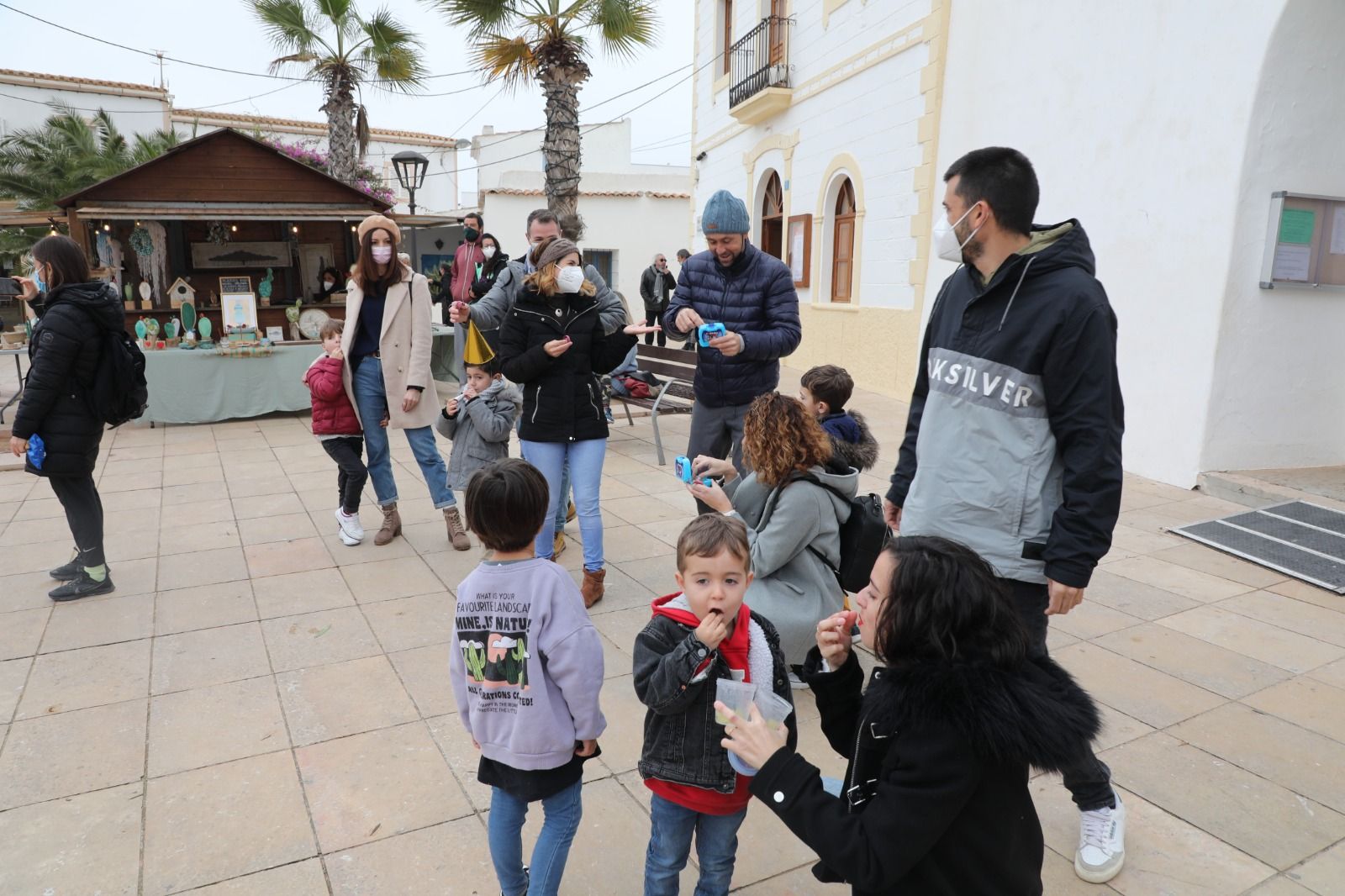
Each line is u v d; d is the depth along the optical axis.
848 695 1.77
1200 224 5.82
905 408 9.27
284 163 9.30
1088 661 3.61
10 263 20.22
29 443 3.94
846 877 1.43
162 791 2.70
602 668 2.01
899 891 1.45
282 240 10.05
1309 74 5.46
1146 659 3.63
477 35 9.64
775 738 1.54
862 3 10.00
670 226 23.16
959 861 1.41
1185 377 6.02
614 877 2.35
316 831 2.52
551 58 9.38
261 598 4.24
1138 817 2.61
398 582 4.47
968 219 2.16
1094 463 2.04
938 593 1.40
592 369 4.04
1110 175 6.49
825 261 11.43
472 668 2.00
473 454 4.65
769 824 2.60
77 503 4.12
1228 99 5.57
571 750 2.00
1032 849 1.48
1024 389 2.13
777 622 2.91
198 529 5.33
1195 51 5.75
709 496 2.94
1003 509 2.18
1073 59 6.77
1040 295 2.11
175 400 8.38
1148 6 6.07
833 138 10.92
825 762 2.90
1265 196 5.63
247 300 8.88
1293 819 2.60
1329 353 6.13
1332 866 2.39
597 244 22.73
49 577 4.50
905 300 9.56
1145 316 6.29
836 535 3.04
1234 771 2.84
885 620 1.45
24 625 3.92
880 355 10.10
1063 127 6.92
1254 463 6.13
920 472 2.38
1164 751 2.95
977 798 1.40
